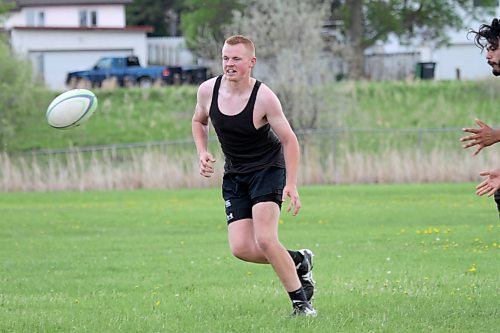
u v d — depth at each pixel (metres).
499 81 110.69
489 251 33.84
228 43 18.95
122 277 28.44
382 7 134.00
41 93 98.50
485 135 18.12
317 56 92.69
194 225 47.56
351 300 22.14
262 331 17.98
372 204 57.75
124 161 79.06
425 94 110.19
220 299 22.91
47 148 94.69
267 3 93.81
